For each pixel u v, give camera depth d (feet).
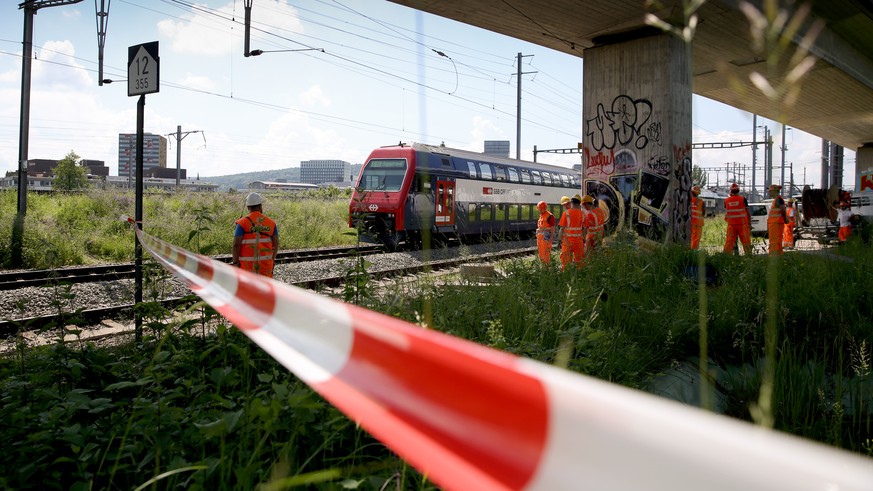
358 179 70.79
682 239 50.03
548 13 46.37
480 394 2.97
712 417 1.72
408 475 8.66
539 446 2.47
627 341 18.45
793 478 1.40
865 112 100.63
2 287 36.65
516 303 21.80
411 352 3.69
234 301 8.73
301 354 5.49
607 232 51.47
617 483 1.97
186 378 14.44
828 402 14.15
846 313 22.36
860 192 105.40
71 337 25.25
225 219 72.08
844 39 65.62
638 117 50.93
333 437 9.85
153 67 21.85
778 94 3.05
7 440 10.51
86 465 9.49
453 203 76.54
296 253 60.03
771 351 3.55
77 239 57.26
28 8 63.72
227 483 8.52
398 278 27.09
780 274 27.89
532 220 96.12
